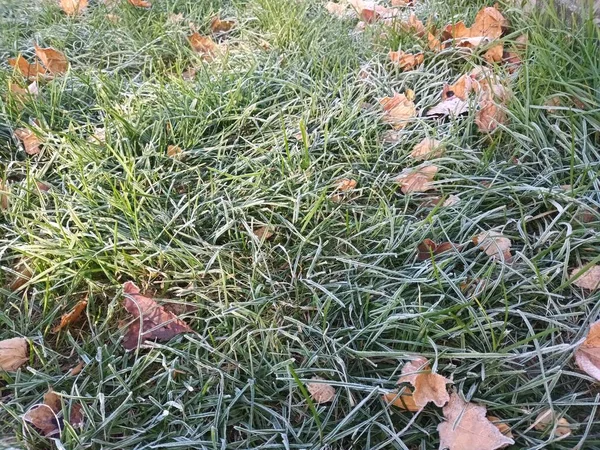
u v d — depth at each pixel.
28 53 1.04
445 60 0.94
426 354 0.56
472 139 0.82
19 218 0.73
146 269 0.66
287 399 0.56
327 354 0.58
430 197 0.74
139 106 0.86
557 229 0.69
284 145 0.81
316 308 0.62
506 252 0.66
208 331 0.61
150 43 1.01
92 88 0.93
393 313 0.62
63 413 0.54
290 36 1.01
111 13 1.14
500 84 0.86
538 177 0.73
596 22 0.88
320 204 0.71
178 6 1.14
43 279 0.65
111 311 0.62
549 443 0.51
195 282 0.65
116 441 0.54
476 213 0.71
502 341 0.60
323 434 0.54
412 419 0.53
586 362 0.55
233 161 0.81
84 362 0.59
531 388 0.55
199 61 0.96
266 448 0.52
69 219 0.72
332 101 0.87
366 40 1.00
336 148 0.81
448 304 0.62
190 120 0.84
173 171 0.79
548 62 0.84
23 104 0.88
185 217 0.72
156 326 0.60
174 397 0.56
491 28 0.98
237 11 1.11
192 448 0.53
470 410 0.53
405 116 0.85
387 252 0.66
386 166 0.78
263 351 0.58
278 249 0.69
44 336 0.62
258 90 0.90
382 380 0.56
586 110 0.81
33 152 0.83
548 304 0.61
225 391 0.57
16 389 0.56
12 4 1.19
